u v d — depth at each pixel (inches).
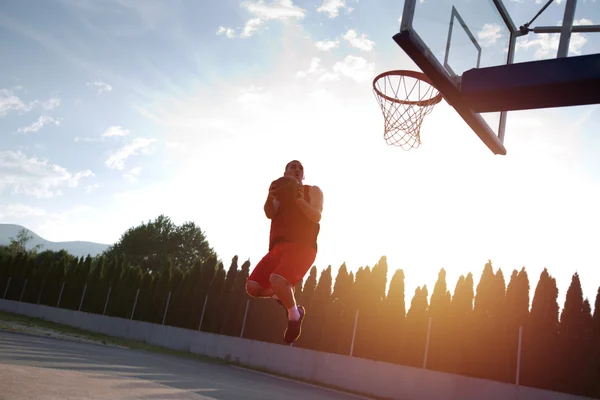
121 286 1433.3
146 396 313.3
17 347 494.3
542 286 711.7
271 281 115.3
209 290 1189.7
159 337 1217.4
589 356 650.2
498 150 309.3
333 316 935.0
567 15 263.9
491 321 743.7
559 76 232.5
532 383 678.5
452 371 751.7
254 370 944.3
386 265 911.0
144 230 2554.1
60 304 1578.5
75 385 295.7
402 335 835.4
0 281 1817.2
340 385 833.5
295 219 121.0
